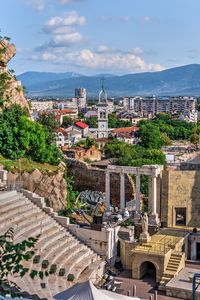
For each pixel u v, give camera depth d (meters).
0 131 60.41
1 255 16.44
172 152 140.25
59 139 159.50
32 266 36.75
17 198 46.94
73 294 28.28
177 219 55.03
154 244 46.03
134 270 44.06
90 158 121.31
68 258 41.38
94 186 73.50
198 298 38.91
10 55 74.81
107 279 42.94
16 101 71.62
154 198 54.03
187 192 54.06
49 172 60.88
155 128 172.88
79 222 55.81
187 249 49.50
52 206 59.56
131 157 112.12
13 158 60.44
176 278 41.94
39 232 42.62
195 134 195.00
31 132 62.84
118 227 48.69
